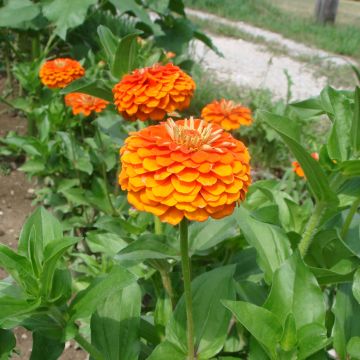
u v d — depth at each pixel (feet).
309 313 1.15
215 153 0.99
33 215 1.22
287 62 6.19
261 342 1.10
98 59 3.83
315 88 5.24
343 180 1.30
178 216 0.97
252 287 1.48
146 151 0.98
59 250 1.00
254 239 1.44
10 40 4.25
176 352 1.32
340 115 1.30
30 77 3.15
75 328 1.10
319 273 1.32
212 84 4.47
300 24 8.16
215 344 1.33
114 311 1.40
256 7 9.34
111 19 4.66
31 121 3.26
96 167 2.79
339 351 1.24
